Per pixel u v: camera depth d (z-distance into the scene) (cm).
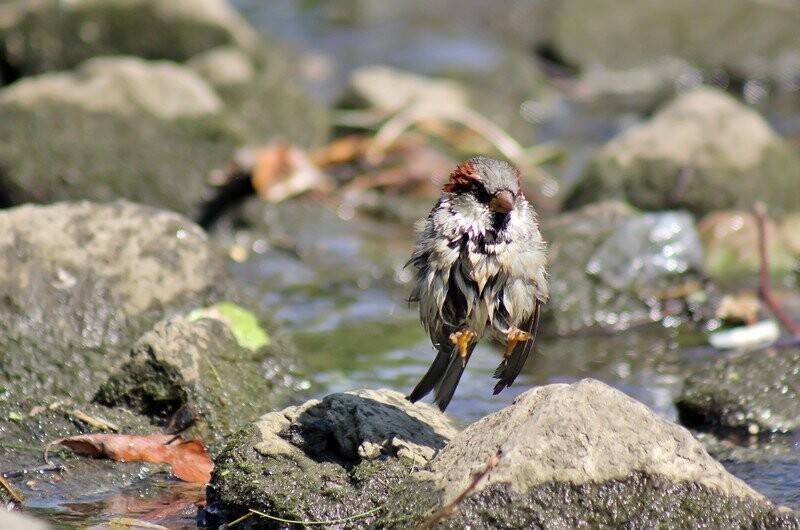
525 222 799
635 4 2467
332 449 770
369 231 1541
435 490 690
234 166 1580
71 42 2009
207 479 821
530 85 2314
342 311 1262
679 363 1133
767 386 964
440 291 782
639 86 2423
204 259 1023
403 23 2781
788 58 2422
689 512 684
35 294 957
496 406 999
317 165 1755
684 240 1289
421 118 1847
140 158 1546
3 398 890
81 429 870
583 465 686
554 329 1227
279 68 2178
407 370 1080
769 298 1236
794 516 691
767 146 1580
